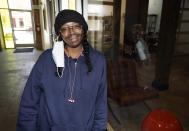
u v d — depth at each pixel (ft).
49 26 18.28
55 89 2.59
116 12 14.93
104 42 15.39
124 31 17.75
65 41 2.59
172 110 8.99
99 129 3.10
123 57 15.38
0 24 24.59
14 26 26.27
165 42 10.95
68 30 2.48
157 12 23.49
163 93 11.30
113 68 8.22
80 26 2.55
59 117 2.65
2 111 8.15
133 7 19.43
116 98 7.45
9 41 25.75
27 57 20.40
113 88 8.04
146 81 12.87
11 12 25.00
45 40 23.80
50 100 2.60
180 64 18.07
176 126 3.45
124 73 8.45
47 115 2.70
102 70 2.88
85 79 2.66
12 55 21.36
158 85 11.71
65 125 2.69
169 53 11.26
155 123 3.54
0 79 12.76
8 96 9.85
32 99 2.72
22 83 12.00
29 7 25.90
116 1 14.61
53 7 16.34
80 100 2.67
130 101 7.23
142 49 14.47
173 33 10.91
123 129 7.14
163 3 10.64
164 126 3.43
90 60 2.76
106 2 14.14
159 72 11.62
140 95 7.41
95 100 2.91
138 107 9.09
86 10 10.69
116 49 15.66
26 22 26.68
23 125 2.75
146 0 19.88
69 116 2.67
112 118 7.97
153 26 23.91
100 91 3.03
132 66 8.71
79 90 2.64
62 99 2.61
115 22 15.23
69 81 2.61
